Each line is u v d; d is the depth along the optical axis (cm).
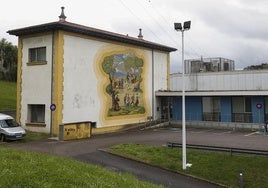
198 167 1862
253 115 3675
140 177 1694
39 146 2366
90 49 3250
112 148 2258
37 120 3123
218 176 1752
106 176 1032
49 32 3017
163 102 4269
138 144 2412
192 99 4084
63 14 3272
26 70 3172
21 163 948
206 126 3838
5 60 7581
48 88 2998
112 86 3506
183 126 1886
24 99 3178
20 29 3105
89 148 2298
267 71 4138
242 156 1948
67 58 3019
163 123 3953
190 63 4972
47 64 3016
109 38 3438
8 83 7025
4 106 4653
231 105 3819
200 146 2141
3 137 2648
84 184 848
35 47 3116
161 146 2328
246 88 4253
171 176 1758
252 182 1683
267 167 1792
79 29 3077
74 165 1109
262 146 2341
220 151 2058
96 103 3306
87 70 3212
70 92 3039
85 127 2903
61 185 793
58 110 2925
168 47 4316
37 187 758
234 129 3581
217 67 4969
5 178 777
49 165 977
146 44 3947
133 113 3797
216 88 4462
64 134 2717
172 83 4875
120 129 3584
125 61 3688
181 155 2058
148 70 4053
